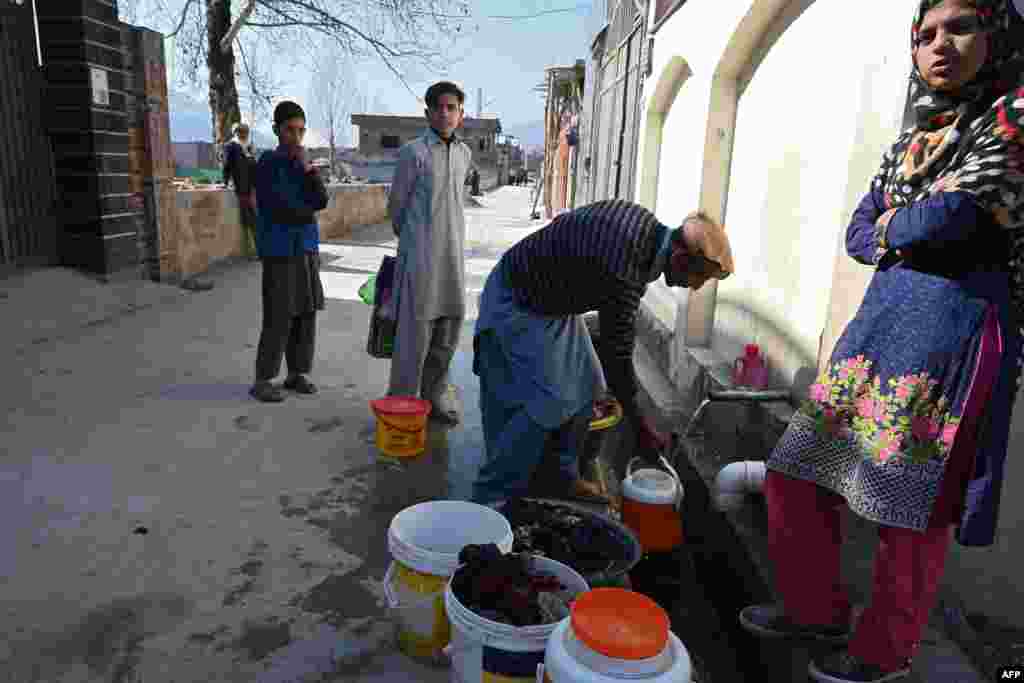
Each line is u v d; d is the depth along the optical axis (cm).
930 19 174
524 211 2416
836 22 308
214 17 1494
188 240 852
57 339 563
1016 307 176
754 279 397
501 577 208
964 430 177
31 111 654
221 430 411
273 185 428
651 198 643
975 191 162
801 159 342
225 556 289
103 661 228
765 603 248
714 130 446
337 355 571
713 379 401
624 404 280
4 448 369
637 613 174
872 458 186
